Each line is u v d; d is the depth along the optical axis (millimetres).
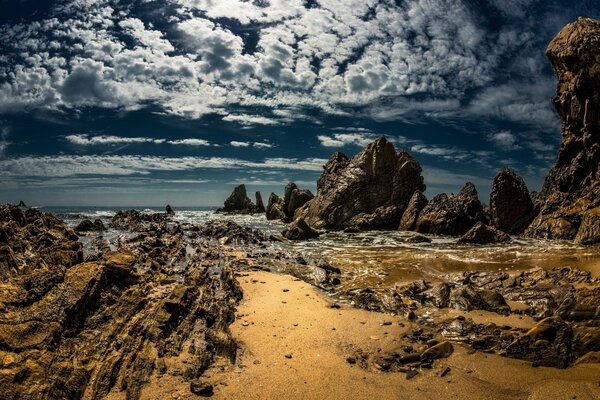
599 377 7688
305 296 14172
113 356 8164
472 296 12797
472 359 8898
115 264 12102
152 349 8836
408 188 41188
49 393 6762
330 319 11625
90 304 9898
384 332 10562
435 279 16844
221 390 7637
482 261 20328
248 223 51312
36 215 19906
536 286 14430
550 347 8836
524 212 33094
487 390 7590
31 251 13422
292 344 9805
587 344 8703
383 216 39188
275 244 29781
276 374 8297
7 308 8375
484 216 35688
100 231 36250
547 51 34000
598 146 29156
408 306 12727
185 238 32125
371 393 7555
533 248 24203
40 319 8289
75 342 8484
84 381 7328
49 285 9469
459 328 10453
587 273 15016
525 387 7641
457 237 32844
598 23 31109
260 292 14727
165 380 7840
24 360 7160
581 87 30109
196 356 8859
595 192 28344
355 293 14672
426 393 7535
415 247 27141
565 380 7750
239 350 9453
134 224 42531
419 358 8930
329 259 22453
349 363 8805
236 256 23125
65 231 19906
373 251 25562
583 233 25859
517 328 10328
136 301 10695
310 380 8047
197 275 14828
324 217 40969
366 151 42969
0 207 17156
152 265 17578
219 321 10852
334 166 45594
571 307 10367
